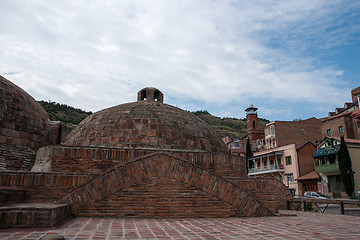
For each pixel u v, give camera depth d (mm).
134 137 11062
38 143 12117
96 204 7566
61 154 8922
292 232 5777
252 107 73188
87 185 7648
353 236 5395
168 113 12859
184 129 12211
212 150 12242
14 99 11570
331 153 33500
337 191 32906
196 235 5199
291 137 52094
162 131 11539
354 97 52094
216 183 8531
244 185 9312
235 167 10828
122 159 9359
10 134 10930
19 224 5332
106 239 4598
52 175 7773
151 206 7871
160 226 6203
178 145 11336
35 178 7609
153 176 8234
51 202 7508
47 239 4023
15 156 10914
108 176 7891
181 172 8422
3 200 6363
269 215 8977
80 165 8961
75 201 7398
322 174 35125
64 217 6500
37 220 5426
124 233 5191
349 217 9516
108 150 9320
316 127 53469
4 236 4645
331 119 46750
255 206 8734
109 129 11430
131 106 13086
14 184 7324
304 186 38188
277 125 52500
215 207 8281
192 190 8281
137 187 8000
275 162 42656
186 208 8055
